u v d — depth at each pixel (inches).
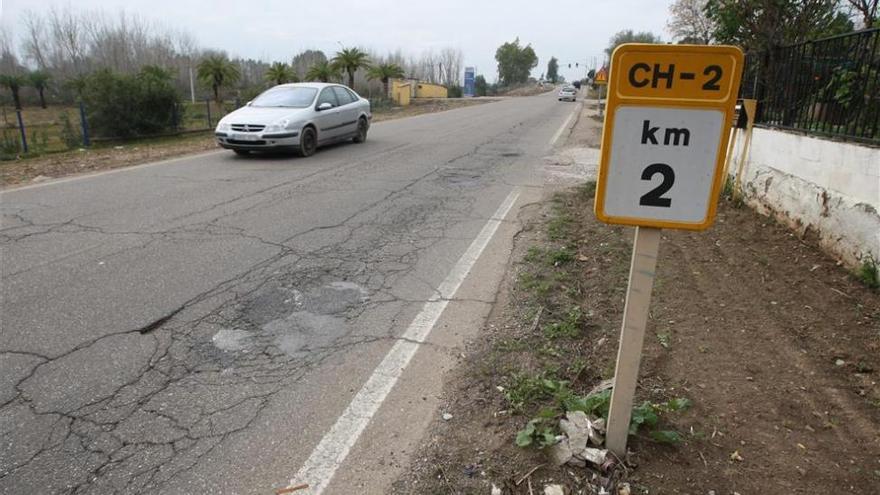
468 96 2856.8
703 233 233.1
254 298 174.4
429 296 176.7
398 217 267.1
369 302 172.4
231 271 195.8
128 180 349.4
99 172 380.2
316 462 104.3
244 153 468.4
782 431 110.0
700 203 85.9
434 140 575.2
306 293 178.7
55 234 234.8
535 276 189.0
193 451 107.3
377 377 131.5
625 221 88.7
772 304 164.2
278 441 110.0
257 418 116.8
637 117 84.1
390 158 448.1
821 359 135.0
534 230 244.7
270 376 132.3
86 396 123.7
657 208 87.1
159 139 714.8
